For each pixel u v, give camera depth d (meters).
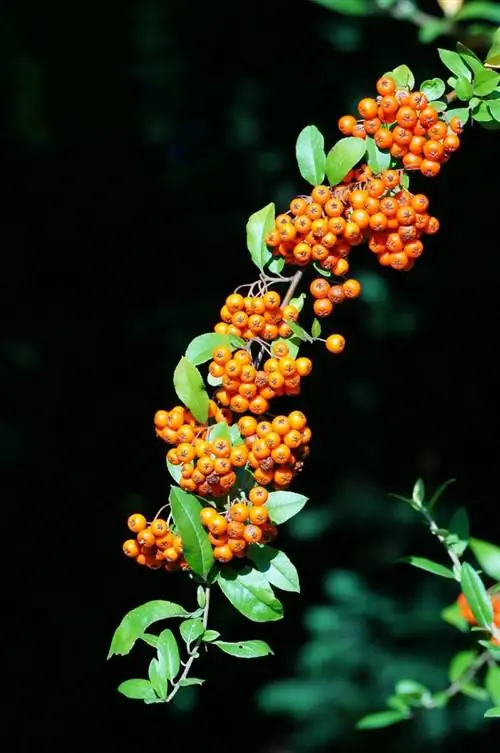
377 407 7.93
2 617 8.12
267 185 7.64
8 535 8.13
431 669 7.24
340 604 7.66
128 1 7.88
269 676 8.05
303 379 7.86
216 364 2.57
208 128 7.82
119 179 8.12
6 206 8.20
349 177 2.68
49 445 8.14
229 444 2.48
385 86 2.61
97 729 8.07
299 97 7.40
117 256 8.19
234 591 2.59
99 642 8.14
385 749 7.24
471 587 3.10
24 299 8.20
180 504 2.51
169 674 2.49
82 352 8.16
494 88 2.73
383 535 7.84
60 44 8.02
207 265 8.01
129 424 8.15
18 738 7.91
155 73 7.82
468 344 7.80
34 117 8.05
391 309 7.60
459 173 7.25
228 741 8.14
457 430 7.93
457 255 7.50
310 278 6.29
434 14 6.51
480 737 7.11
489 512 7.75
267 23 7.48
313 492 7.91
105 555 8.15
